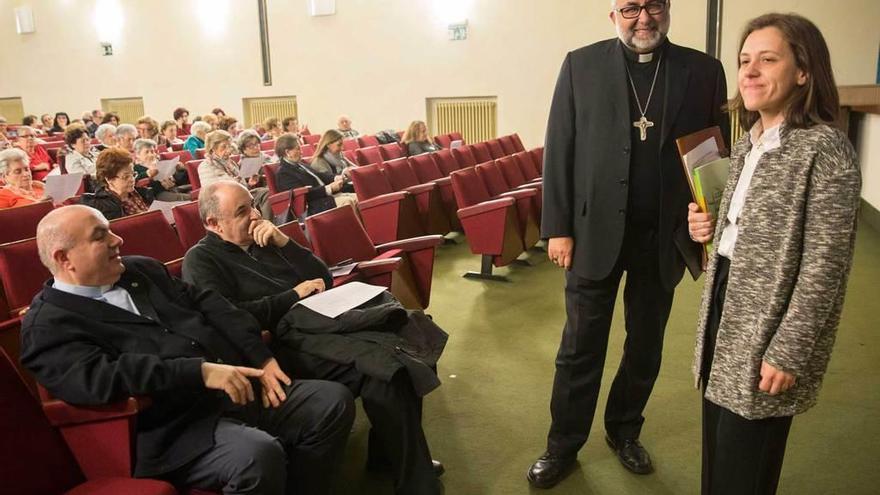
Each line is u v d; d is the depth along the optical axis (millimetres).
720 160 1496
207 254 2098
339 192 5141
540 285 4070
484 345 3150
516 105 8695
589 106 1828
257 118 10789
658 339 2016
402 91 9422
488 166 4770
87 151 5602
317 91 10094
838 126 1167
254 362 1805
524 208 4332
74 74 12578
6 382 1371
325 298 2033
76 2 12148
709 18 7324
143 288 1757
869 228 5184
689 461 2162
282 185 4738
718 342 1291
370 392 1825
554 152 1891
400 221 4137
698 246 1854
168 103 11602
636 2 1697
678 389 2648
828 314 1142
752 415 1242
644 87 1801
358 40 9578
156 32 11398
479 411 2518
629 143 1786
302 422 1737
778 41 1171
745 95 1225
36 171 6285
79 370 1451
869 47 6777
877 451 2176
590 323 1943
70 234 1581
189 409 1614
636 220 1866
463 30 8789
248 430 1583
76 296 1598
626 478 2078
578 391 2004
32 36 12859
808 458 2150
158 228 2625
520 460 2191
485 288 4043
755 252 1211
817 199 1129
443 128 9305
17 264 2100
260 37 10352
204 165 4723
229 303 1898
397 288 2861
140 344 1632
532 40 8422
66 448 1453
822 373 1242
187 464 1539
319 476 1745
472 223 4027
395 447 1846
